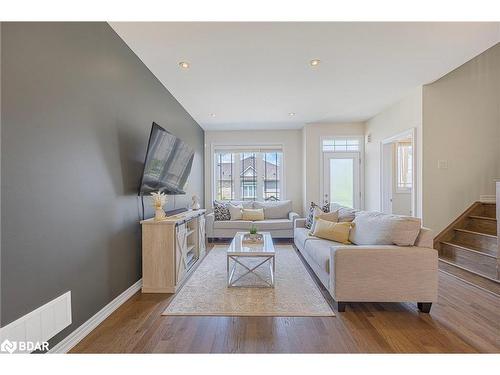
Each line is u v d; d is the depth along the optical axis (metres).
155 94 3.43
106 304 2.28
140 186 2.73
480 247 3.51
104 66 2.29
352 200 6.14
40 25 1.60
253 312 2.34
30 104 1.52
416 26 2.37
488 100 3.99
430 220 3.99
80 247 1.95
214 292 2.80
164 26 2.36
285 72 3.32
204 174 6.64
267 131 6.64
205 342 1.88
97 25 2.18
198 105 4.67
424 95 3.94
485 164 3.98
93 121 2.12
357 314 2.29
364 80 3.62
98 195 2.18
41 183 1.59
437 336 1.94
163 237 2.80
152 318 2.24
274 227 5.40
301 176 6.61
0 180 1.34
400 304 2.49
